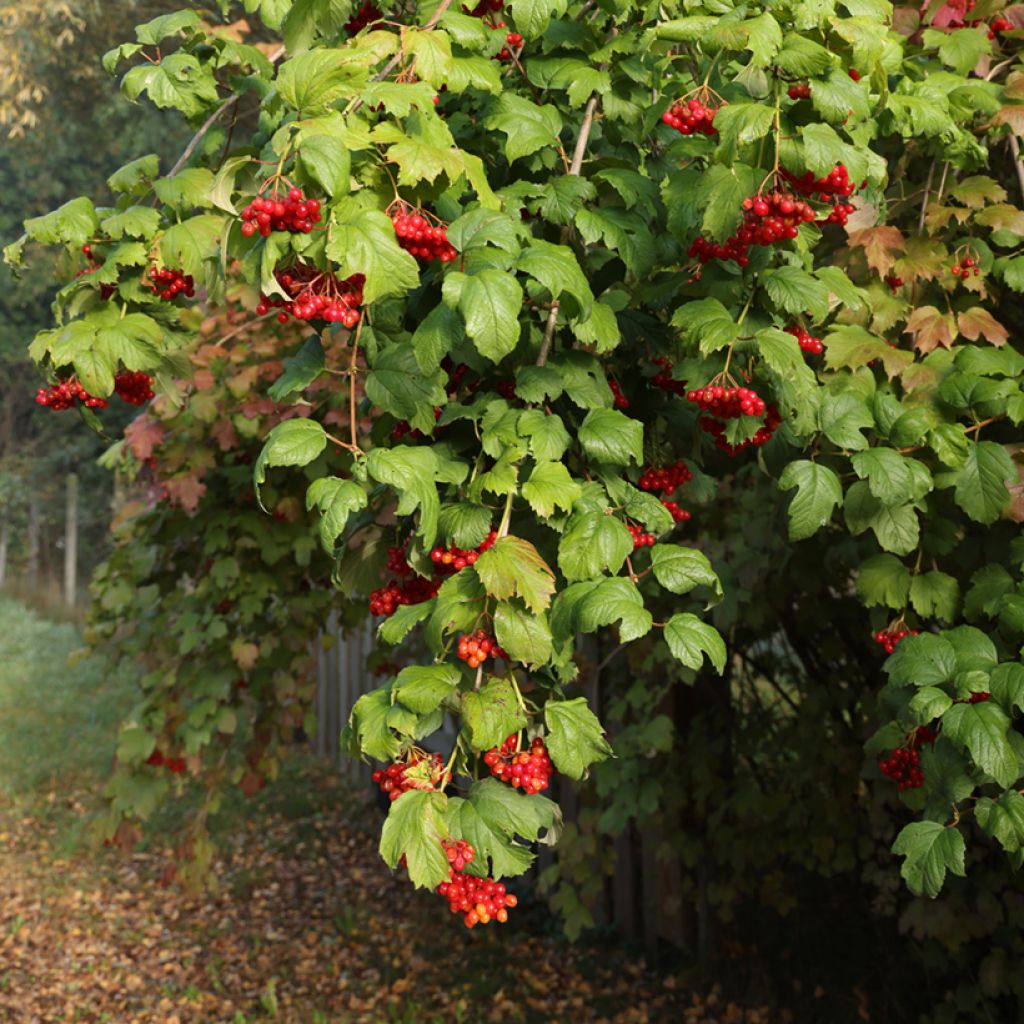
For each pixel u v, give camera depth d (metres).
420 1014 4.98
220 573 4.04
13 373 17.48
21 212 12.80
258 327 4.04
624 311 2.22
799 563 3.65
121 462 4.16
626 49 2.10
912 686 2.32
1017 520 2.21
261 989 5.37
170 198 2.00
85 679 11.37
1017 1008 3.83
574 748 1.64
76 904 6.36
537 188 2.00
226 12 2.32
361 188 1.72
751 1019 4.58
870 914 4.52
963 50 2.45
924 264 2.39
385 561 2.12
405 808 1.55
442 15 1.87
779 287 1.93
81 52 8.45
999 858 3.62
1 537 18.88
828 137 1.73
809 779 4.35
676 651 1.70
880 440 2.30
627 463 1.82
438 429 1.99
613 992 4.97
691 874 4.97
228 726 4.12
